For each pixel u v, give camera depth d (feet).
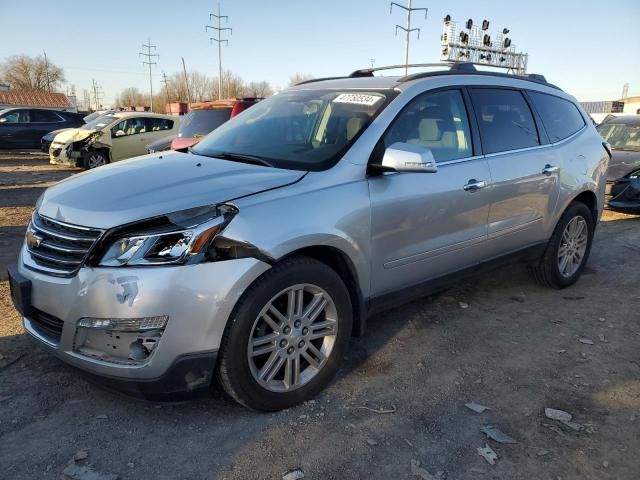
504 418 9.47
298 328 9.40
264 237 8.55
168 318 8.01
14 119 61.31
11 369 10.61
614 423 9.37
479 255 13.02
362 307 10.56
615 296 15.83
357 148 10.36
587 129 16.80
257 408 9.17
